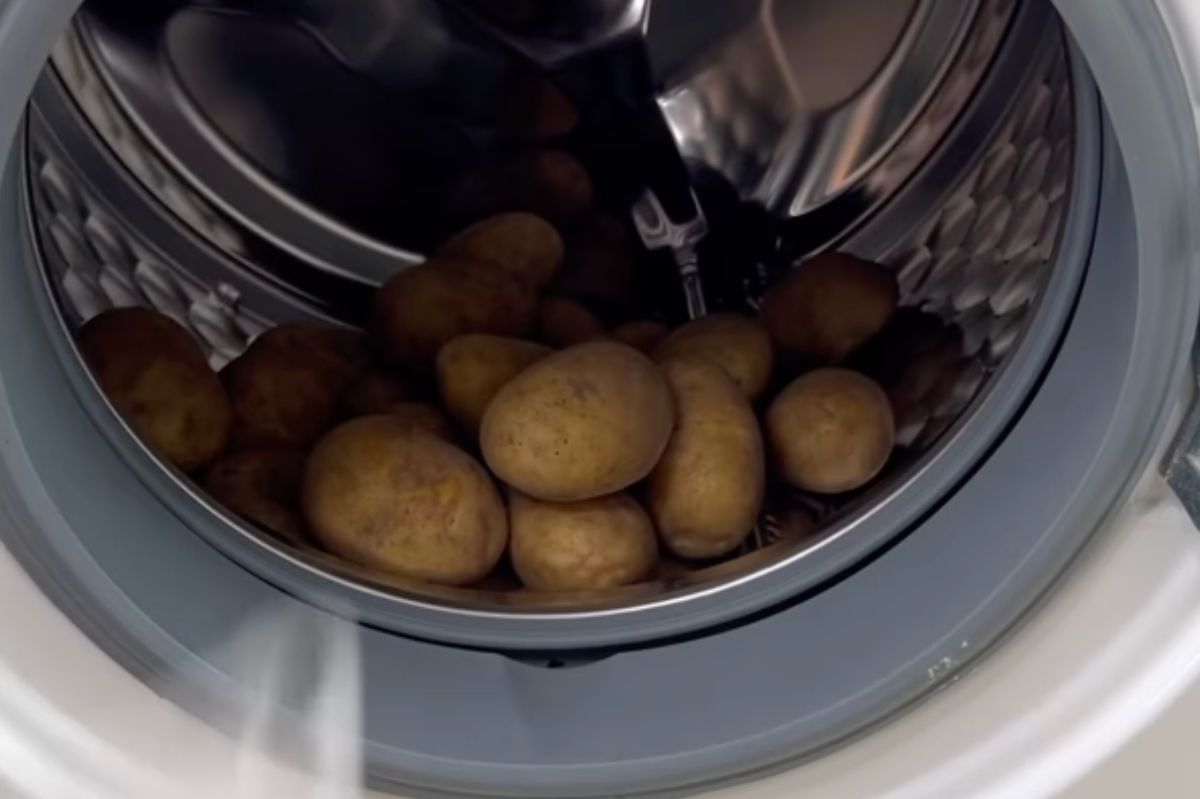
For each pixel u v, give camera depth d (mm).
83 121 975
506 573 954
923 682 859
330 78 1029
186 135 1021
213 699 831
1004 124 989
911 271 1030
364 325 1062
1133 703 836
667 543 950
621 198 1092
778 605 920
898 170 1043
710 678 903
